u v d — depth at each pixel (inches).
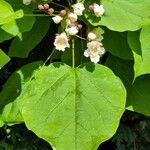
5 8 26.4
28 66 29.2
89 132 26.0
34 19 28.0
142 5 27.9
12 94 29.0
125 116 34.7
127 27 27.0
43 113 26.5
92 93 27.0
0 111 29.0
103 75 27.4
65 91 27.0
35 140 33.3
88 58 29.6
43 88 27.1
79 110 26.6
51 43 31.9
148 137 35.3
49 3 29.9
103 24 27.3
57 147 25.7
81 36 29.4
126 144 35.0
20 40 29.7
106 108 26.5
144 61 26.6
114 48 28.9
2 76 33.2
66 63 29.6
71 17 27.3
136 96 29.2
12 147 32.9
